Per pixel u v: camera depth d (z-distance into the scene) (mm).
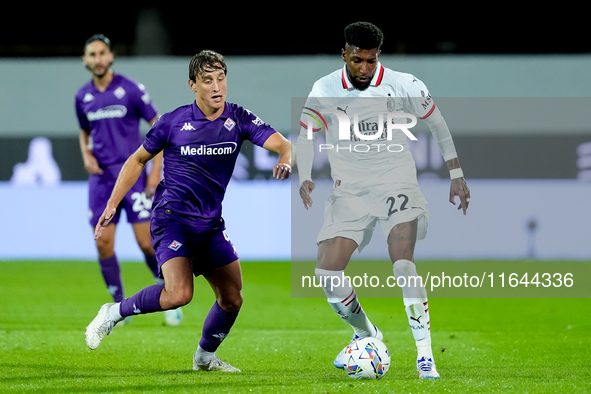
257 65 45281
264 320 27703
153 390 15438
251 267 43875
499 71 44688
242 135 16969
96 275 40344
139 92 26047
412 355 20625
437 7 69625
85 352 20781
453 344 22641
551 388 15773
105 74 25875
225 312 17281
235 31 71375
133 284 37625
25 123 44938
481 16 69750
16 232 45406
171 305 16188
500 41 69750
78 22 73062
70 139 45031
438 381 16453
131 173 16953
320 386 15891
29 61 44844
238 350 21484
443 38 70062
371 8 70625
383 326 26453
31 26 72812
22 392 15266
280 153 16750
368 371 16703
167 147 16766
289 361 19781
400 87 18359
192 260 17094
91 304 31391
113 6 72750
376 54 17484
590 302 32750
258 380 16688
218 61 16172
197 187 16609
